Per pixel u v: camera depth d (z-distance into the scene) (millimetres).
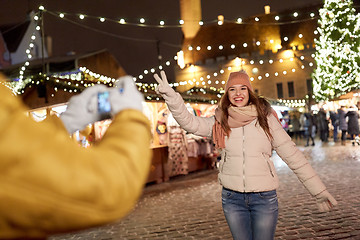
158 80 2818
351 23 22203
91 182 615
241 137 2826
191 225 5387
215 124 2953
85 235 5371
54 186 589
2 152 577
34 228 627
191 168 11961
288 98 39750
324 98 26375
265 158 2822
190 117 2959
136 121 767
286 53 39594
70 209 606
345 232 4508
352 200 6043
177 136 10109
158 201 7473
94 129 7891
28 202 583
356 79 20703
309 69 39031
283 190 7461
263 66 40312
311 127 18188
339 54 22172
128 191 671
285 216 5449
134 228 5512
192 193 8047
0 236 633
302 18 39406
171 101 2818
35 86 9781
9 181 575
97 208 628
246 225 2834
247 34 41031
